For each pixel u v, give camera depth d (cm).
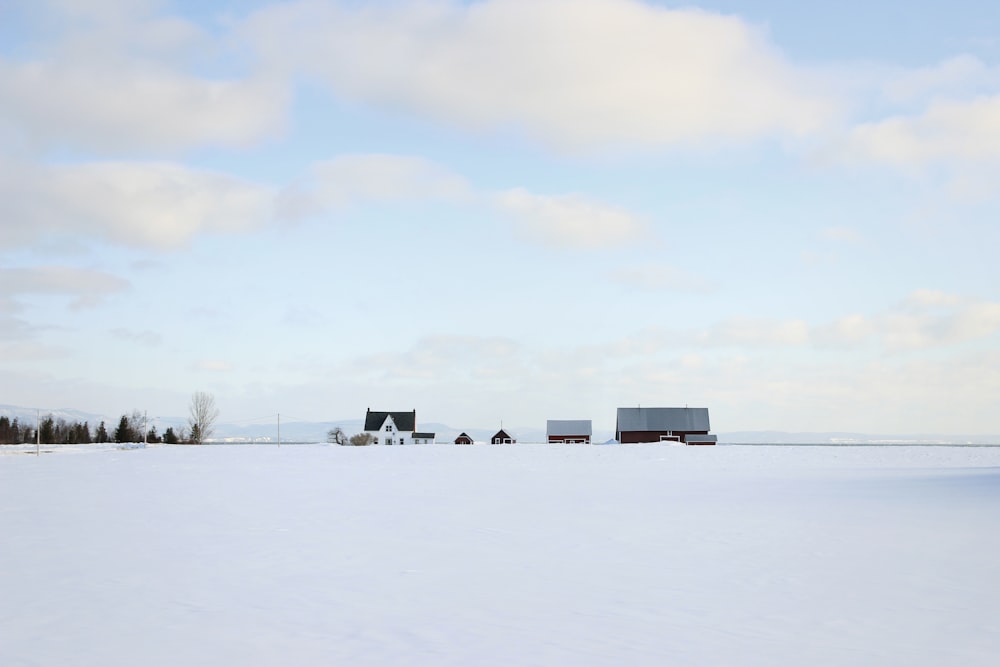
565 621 902
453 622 900
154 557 1323
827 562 1241
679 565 1230
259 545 1441
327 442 12381
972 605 961
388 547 1415
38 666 752
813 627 868
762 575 1148
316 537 1537
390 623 898
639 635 842
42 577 1161
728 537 1502
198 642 827
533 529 1638
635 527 1655
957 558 1266
